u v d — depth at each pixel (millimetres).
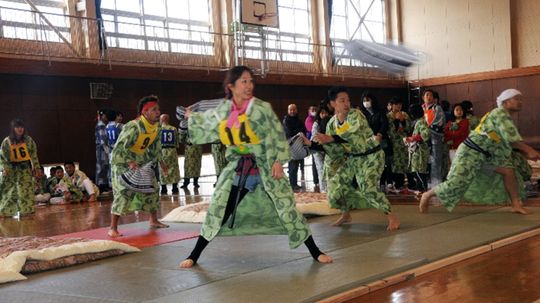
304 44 17266
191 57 14641
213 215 4281
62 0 12805
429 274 3871
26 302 3588
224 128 4188
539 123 17047
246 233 4328
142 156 5992
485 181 6344
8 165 8445
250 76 4160
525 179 6957
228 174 4289
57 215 8477
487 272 3830
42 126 11930
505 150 6125
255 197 4277
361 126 5543
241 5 14594
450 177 6246
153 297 3525
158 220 6988
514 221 5691
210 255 4715
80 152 12469
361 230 5633
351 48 18062
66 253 4617
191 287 3705
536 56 17406
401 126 9664
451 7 18750
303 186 11656
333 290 3414
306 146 5574
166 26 14508
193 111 4418
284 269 4059
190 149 12133
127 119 13180
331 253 4551
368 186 5570
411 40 19469
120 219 7453
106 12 13453
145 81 13484
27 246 4828
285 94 16109
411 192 9039
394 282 3654
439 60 19000
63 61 11977
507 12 17719
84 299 3580
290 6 17281
